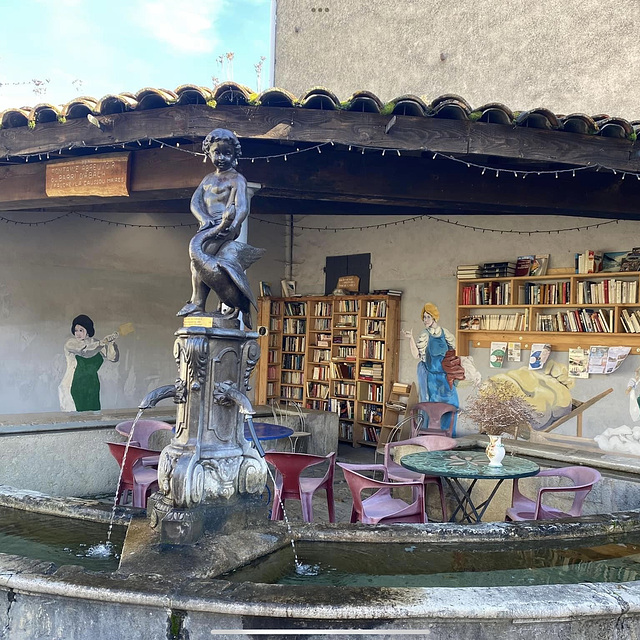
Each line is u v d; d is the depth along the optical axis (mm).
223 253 3047
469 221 7797
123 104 4543
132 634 2211
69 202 5684
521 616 2154
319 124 4402
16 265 7867
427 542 3061
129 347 8789
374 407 8781
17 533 3135
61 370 8211
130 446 4559
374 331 8750
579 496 4031
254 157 4660
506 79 7957
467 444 6230
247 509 3016
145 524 3016
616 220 6379
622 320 6152
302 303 9906
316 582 2631
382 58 9141
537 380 6887
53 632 2289
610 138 4551
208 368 2939
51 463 5738
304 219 10109
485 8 8219
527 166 5203
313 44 9883
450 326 7969
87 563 2799
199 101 4488
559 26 7605
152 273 9008
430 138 4414
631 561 2990
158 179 5000
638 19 7055
